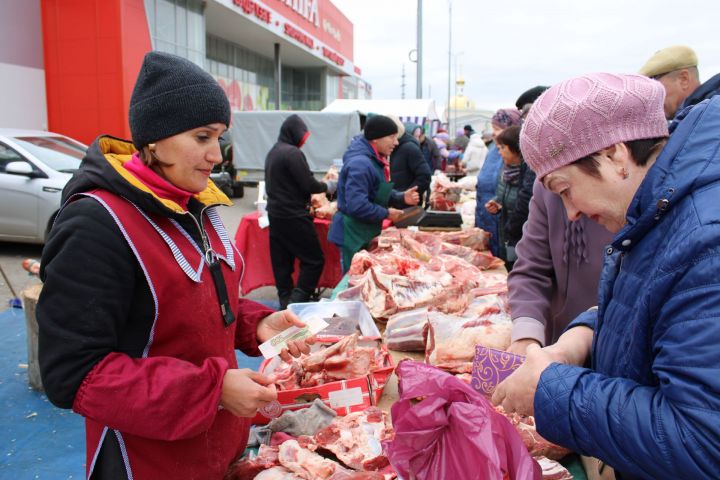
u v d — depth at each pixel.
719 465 0.77
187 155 1.20
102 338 1.10
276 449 1.50
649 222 0.93
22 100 11.52
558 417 0.96
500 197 4.03
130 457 1.21
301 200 4.83
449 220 4.70
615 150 0.94
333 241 4.56
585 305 1.91
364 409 1.68
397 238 3.55
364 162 4.17
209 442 1.31
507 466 1.12
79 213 1.12
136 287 1.18
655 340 0.90
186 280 1.22
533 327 1.81
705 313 0.79
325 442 1.51
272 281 5.51
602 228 1.83
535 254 1.99
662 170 0.91
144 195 1.14
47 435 2.94
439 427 1.17
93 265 1.09
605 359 1.08
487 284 2.53
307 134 4.88
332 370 1.79
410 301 2.33
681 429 0.79
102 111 11.88
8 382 3.52
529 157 1.04
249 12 18.88
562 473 1.38
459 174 12.49
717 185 0.85
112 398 1.06
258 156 13.65
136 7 12.24
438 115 20.89
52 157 7.32
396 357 2.12
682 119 0.95
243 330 1.60
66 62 11.84
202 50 16.23
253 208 12.68
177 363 1.15
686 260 0.83
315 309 2.39
